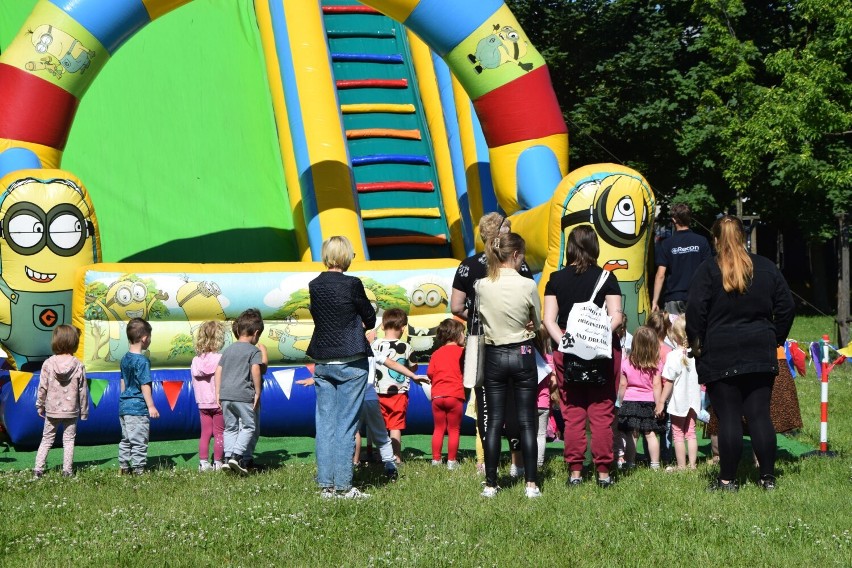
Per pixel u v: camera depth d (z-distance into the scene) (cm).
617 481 624
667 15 2488
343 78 1285
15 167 853
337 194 1049
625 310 786
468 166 1091
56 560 446
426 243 1156
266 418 822
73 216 812
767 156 2212
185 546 468
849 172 1808
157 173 1146
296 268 842
